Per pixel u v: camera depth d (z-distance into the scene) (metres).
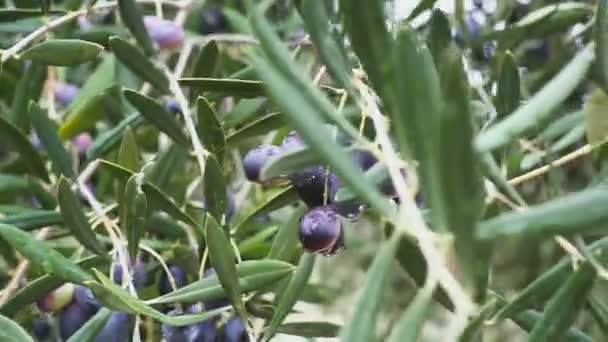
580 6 0.72
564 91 0.41
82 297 0.64
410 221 0.38
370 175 0.49
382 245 0.39
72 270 0.56
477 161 0.34
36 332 0.72
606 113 0.56
